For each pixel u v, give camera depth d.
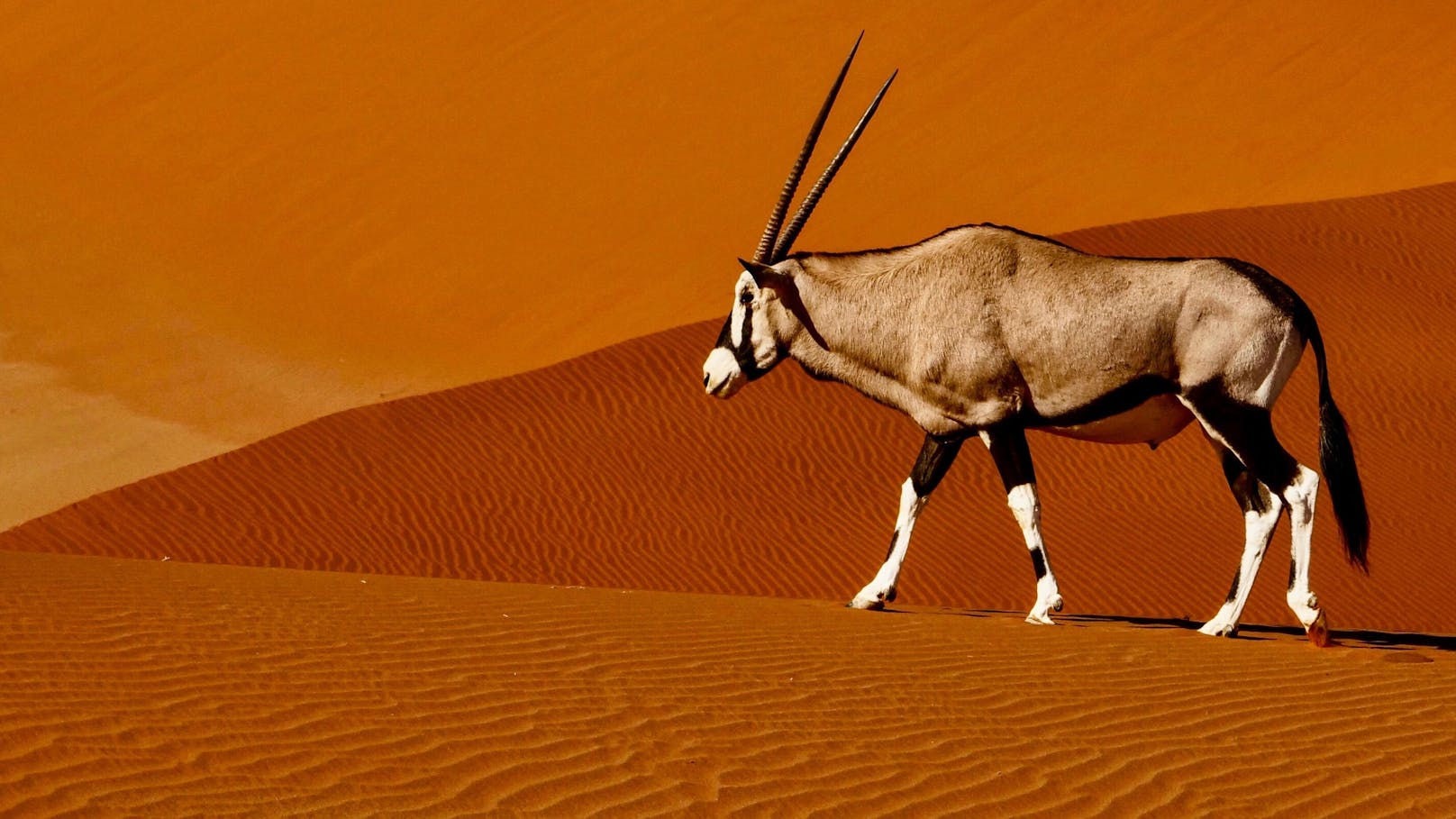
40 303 45.00
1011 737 8.73
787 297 14.51
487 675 9.20
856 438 28.34
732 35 62.19
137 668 8.62
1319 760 8.61
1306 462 27.28
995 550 25.41
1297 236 35.47
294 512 25.39
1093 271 13.55
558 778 7.46
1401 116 54.03
